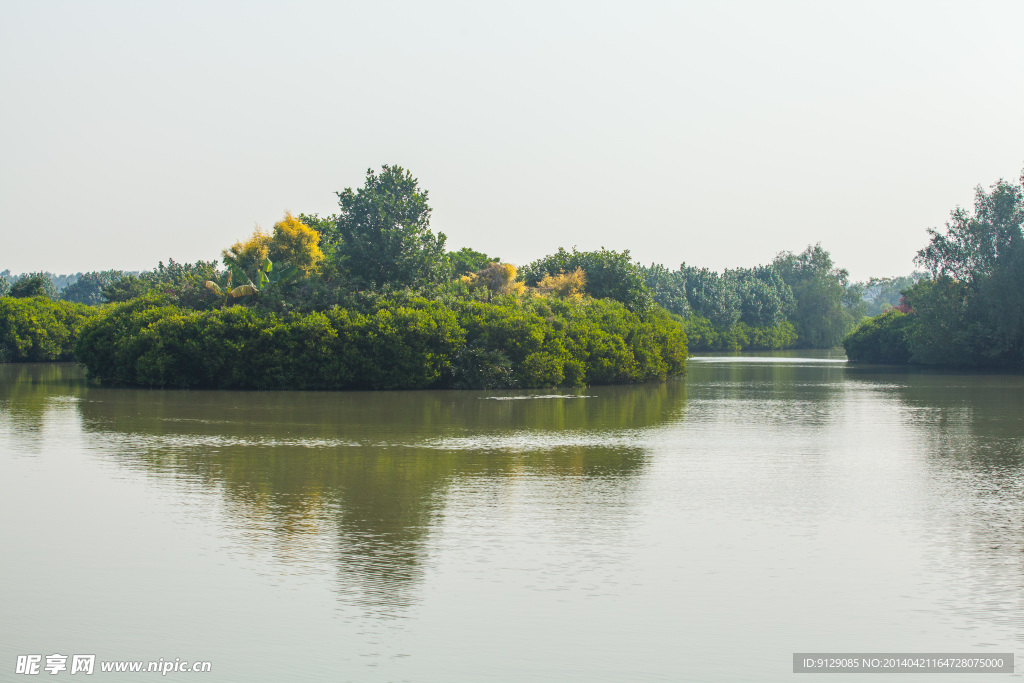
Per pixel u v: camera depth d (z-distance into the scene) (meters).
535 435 25.22
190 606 10.79
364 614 10.52
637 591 11.30
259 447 22.50
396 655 9.46
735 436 25.30
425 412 31.30
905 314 78.81
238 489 17.09
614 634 9.99
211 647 9.69
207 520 14.66
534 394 40.19
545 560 12.54
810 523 14.70
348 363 40.56
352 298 43.31
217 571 12.03
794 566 12.33
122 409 31.47
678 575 11.92
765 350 126.00
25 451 21.58
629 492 17.05
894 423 28.89
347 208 48.97
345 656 9.44
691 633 10.03
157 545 13.22
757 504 16.09
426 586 11.45
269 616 10.47
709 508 15.71
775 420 29.70
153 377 41.31
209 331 40.69
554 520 14.77
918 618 10.48
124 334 43.44
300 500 16.16
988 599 11.08
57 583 11.59
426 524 14.45
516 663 9.29
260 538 13.59
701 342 114.06
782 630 10.13
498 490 17.14
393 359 40.97
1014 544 13.48
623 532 14.02
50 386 42.19
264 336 40.41
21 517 14.85
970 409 33.88
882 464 20.47
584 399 37.78
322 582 11.60
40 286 78.25
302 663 9.30
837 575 11.96
